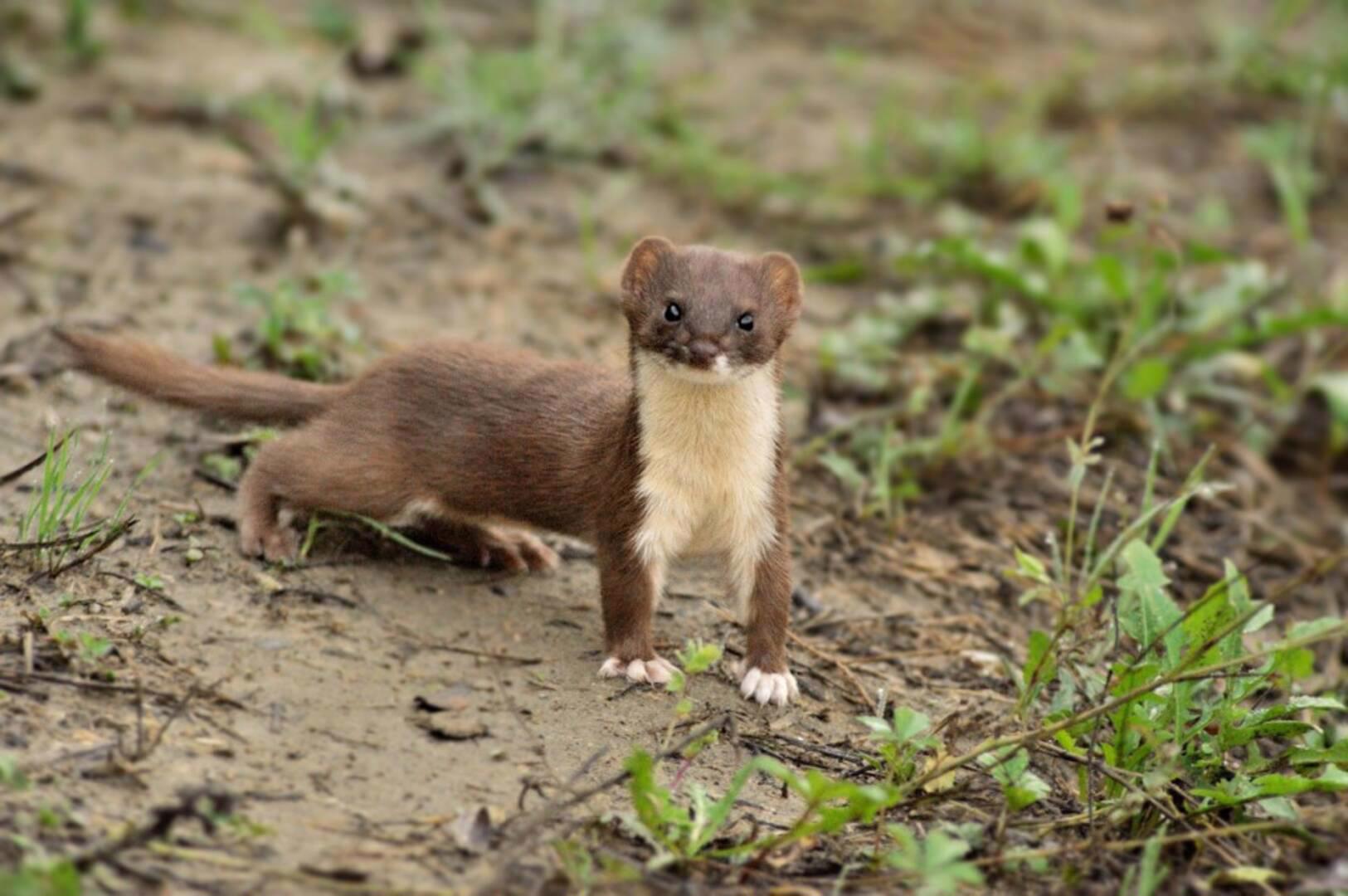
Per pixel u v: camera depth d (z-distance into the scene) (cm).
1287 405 1460
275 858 744
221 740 836
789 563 987
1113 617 987
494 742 875
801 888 767
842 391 1423
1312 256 1736
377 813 795
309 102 1870
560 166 1803
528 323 1460
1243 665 941
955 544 1234
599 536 977
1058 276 1518
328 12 2102
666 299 950
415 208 1664
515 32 2147
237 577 1002
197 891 712
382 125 1853
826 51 2242
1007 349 1387
